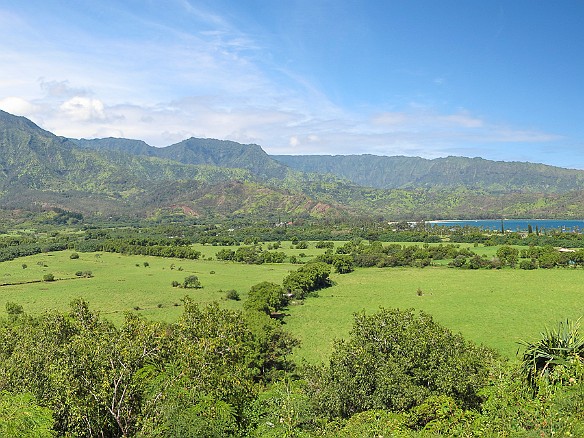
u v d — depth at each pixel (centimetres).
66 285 11981
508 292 10612
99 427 2527
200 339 3144
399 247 17500
